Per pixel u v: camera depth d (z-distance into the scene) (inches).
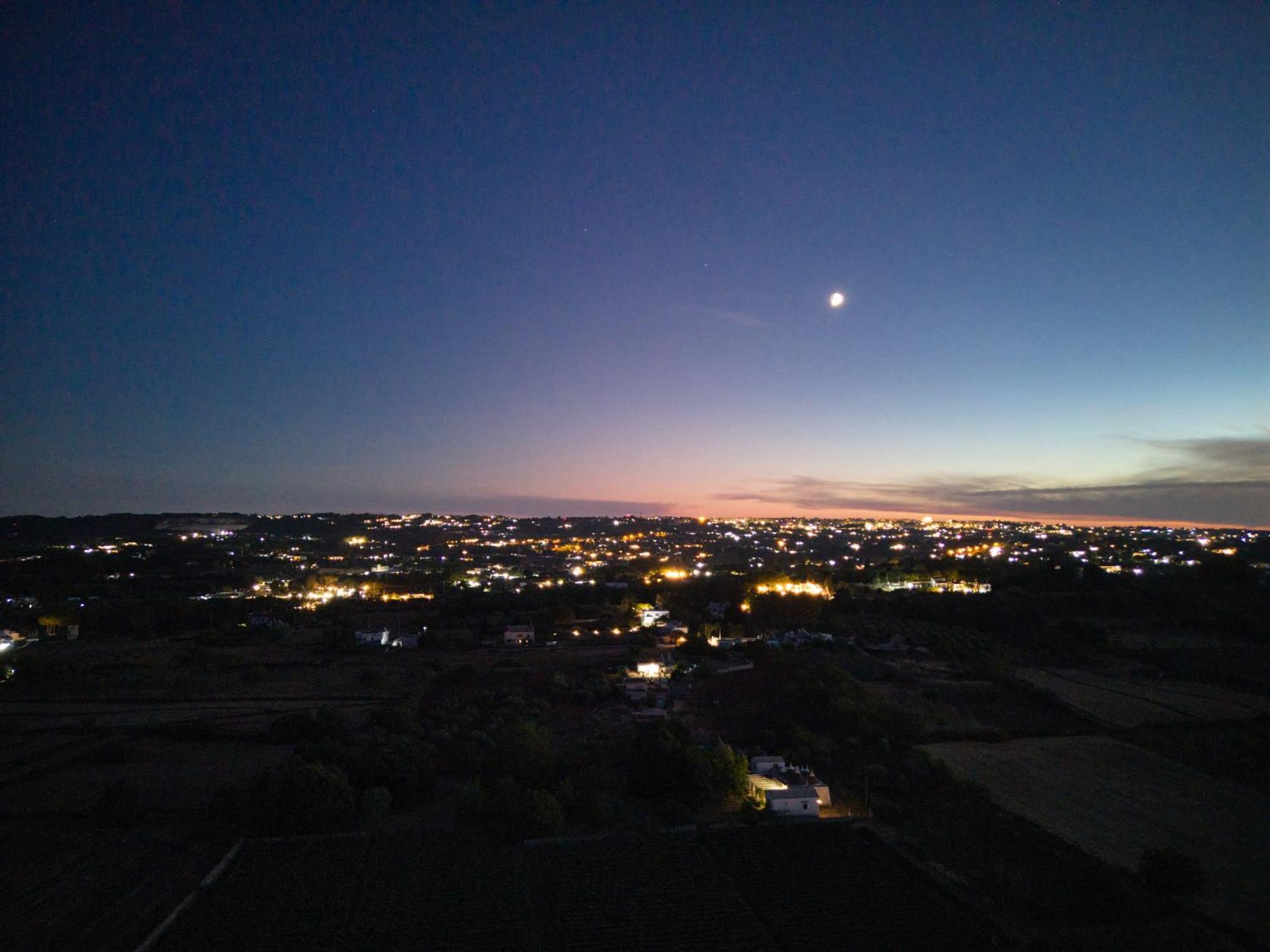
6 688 3993.6
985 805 2502.5
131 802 2440.9
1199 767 2851.9
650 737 2837.1
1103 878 2018.9
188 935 1776.6
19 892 1958.7
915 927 1827.0
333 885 2016.5
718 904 1942.7
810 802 2475.4
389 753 2657.5
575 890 2010.3
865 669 4190.5
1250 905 1889.8
